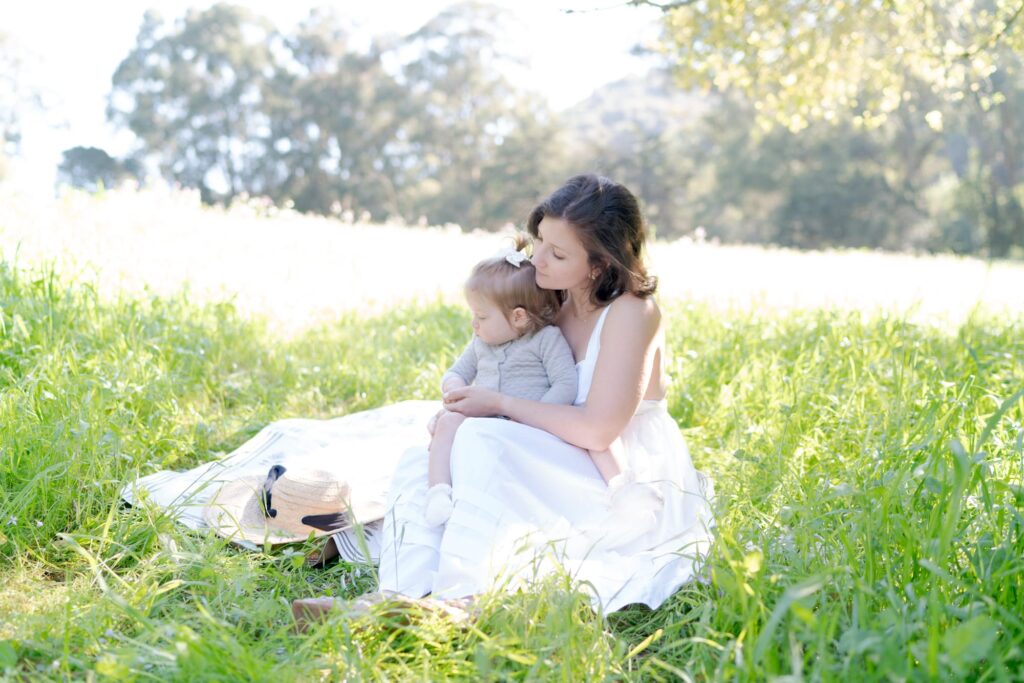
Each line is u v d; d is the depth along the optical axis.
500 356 3.11
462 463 2.72
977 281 13.66
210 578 2.62
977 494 2.81
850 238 48.91
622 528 2.84
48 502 3.05
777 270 12.90
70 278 5.54
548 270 2.91
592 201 2.86
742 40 9.66
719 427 4.47
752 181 49.75
